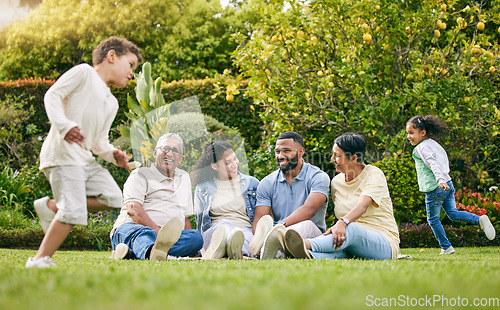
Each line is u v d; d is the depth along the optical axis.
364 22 6.16
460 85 6.34
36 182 8.17
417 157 4.95
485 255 4.18
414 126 4.98
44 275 1.64
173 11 16.27
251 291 1.21
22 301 1.12
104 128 2.37
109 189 2.27
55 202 2.21
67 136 2.06
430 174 4.84
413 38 6.52
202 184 3.29
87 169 2.22
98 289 1.29
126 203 3.16
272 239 2.93
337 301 1.10
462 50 6.74
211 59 16.39
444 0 6.57
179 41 15.82
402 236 6.07
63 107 2.20
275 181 3.51
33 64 15.63
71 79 2.19
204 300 1.08
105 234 5.88
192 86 9.61
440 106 6.41
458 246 6.15
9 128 9.77
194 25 16.77
